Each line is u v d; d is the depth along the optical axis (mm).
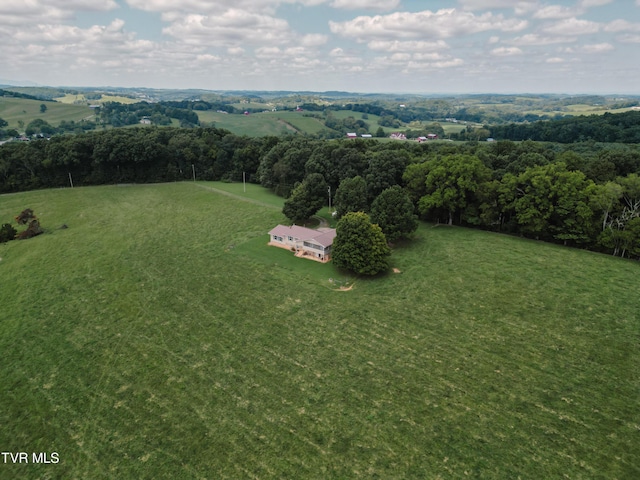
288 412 31297
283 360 37469
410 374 35188
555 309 43594
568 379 33938
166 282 52688
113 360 37875
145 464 27141
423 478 25672
